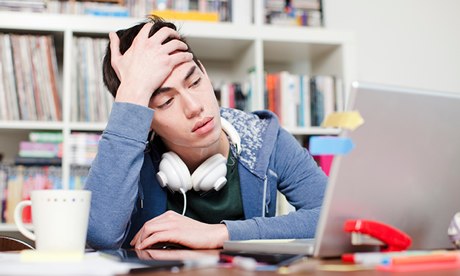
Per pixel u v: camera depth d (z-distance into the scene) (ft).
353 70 7.35
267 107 7.04
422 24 8.58
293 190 3.92
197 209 3.65
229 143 3.83
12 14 6.37
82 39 6.59
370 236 1.90
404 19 8.54
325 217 1.81
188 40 7.02
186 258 1.91
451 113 1.96
